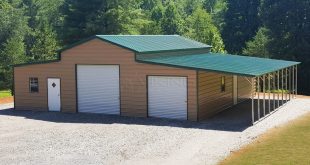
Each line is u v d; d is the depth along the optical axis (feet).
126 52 87.76
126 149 60.75
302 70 174.91
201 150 58.95
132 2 212.43
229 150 58.49
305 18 178.19
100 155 58.13
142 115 86.89
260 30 200.34
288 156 54.90
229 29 246.68
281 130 70.38
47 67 97.45
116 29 196.34
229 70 78.28
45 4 285.64
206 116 84.48
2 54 181.68
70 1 200.34
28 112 97.81
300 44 174.81
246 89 110.32
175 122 80.02
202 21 258.16
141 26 212.02
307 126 73.20
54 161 55.98
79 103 94.63
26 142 66.85
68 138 68.80
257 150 58.08
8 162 56.03
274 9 183.42
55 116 91.15
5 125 81.92
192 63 85.97
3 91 164.86
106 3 195.52
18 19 223.51
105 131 73.26
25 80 100.68
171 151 58.95
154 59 90.68
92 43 91.66
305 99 108.88
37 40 191.11
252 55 193.57
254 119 81.10
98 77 91.76
